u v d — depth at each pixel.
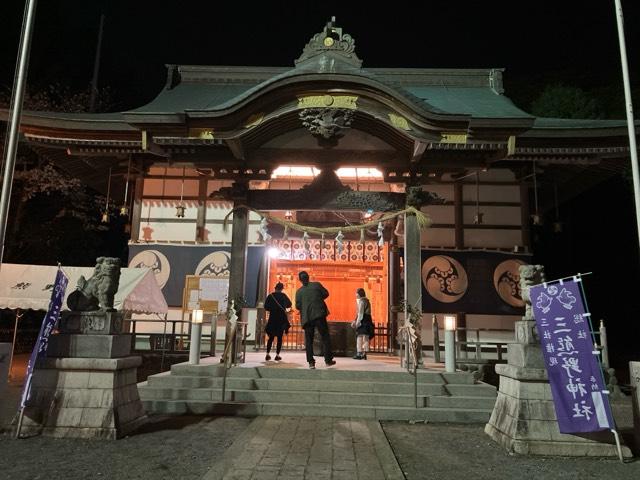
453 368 9.18
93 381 6.39
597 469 5.29
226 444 6.09
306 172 15.02
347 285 16.59
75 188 18.62
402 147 10.65
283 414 7.88
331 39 10.55
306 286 9.80
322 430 6.79
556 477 5.02
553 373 5.87
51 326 6.53
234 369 9.06
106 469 5.02
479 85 15.85
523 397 6.03
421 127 9.51
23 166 18.27
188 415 7.84
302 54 10.60
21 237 19.11
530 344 6.20
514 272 14.62
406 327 8.98
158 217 15.38
